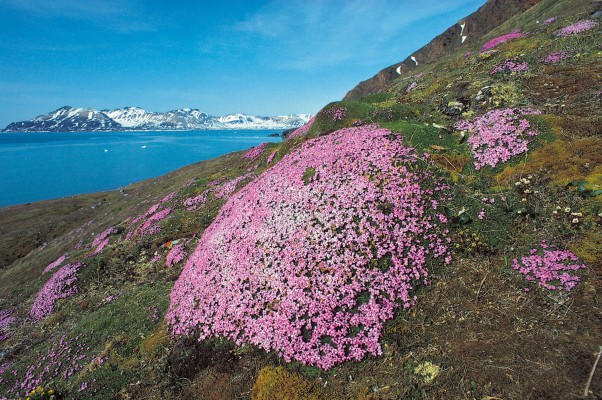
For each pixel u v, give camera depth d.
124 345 12.76
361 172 13.86
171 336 12.28
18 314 22.66
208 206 27.58
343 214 12.36
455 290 10.33
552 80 18.83
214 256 14.00
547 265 9.75
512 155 13.86
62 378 12.51
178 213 28.38
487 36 45.53
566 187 11.75
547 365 7.49
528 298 9.34
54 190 103.00
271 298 11.05
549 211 11.23
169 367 11.06
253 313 11.12
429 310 10.04
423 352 8.95
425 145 15.34
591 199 10.94
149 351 12.01
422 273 10.88
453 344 8.84
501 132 14.76
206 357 10.82
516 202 11.94
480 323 9.17
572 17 29.50
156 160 166.00
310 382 9.03
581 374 7.05
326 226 12.12
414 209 12.17
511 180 13.01
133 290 17.48
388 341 9.53
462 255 11.32
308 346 9.72
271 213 13.88
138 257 22.83
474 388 7.64
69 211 67.06
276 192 14.97
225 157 64.50
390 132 16.08
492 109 18.30
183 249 20.34
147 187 62.38
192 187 33.97
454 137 15.96
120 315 14.87
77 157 194.25
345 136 17.52
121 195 67.81
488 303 9.65
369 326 9.83
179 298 13.79
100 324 14.58
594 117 14.23
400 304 10.28
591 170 11.97
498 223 11.59
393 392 8.26
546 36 27.25
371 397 8.24
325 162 15.09
